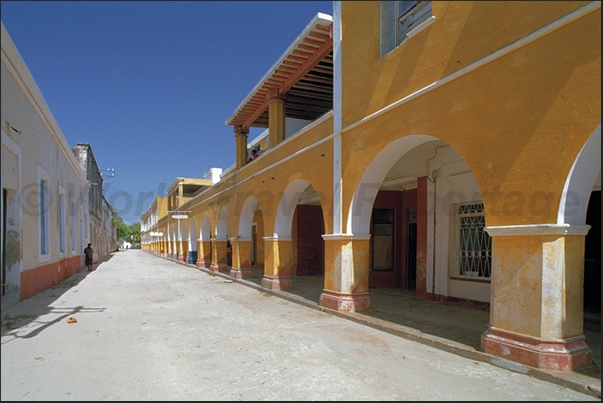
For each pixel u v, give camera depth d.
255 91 12.95
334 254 8.25
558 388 3.89
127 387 3.94
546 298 4.21
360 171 7.51
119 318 7.36
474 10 5.19
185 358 4.93
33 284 9.84
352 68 7.93
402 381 4.16
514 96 4.60
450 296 9.03
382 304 8.89
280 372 4.43
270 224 11.75
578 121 3.94
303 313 8.09
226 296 10.61
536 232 4.28
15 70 7.73
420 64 6.10
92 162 25.89
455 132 5.40
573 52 4.01
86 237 21.84
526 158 4.43
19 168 8.36
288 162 10.67
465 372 4.42
